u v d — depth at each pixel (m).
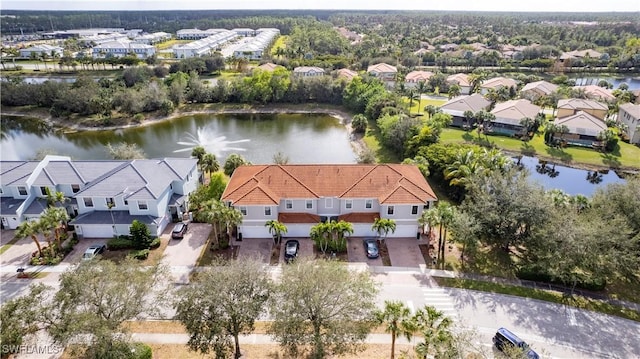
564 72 162.25
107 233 49.00
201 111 119.06
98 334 25.17
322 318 27.86
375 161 72.31
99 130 101.75
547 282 40.91
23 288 39.91
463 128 94.50
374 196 48.12
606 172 75.44
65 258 44.94
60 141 94.12
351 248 46.84
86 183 51.75
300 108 121.00
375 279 41.41
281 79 121.50
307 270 29.50
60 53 192.00
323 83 121.56
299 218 48.31
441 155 62.84
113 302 27.92
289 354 31.39
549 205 42.19
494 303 38.00
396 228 48.62
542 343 33.34
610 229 37.78
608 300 38.50
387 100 99.56
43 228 42.56
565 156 79.56
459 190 57.31
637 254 39.25
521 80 140.50
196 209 54.56
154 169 53.75
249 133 98.81
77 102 107.06
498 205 44.06
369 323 29.11
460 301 38.25
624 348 32.91
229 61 170.62
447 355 26.14
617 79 156.38
